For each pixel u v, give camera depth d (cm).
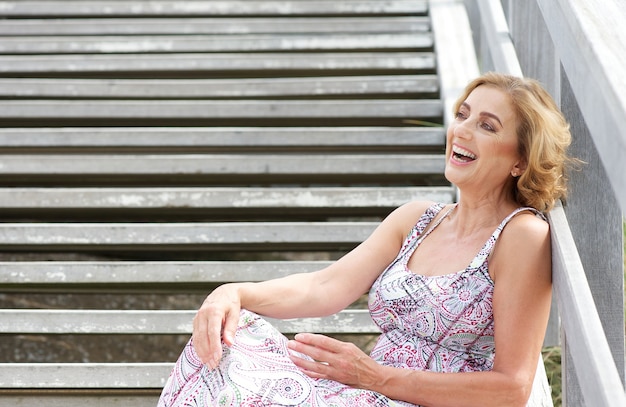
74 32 523
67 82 466
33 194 388
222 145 423
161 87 465
